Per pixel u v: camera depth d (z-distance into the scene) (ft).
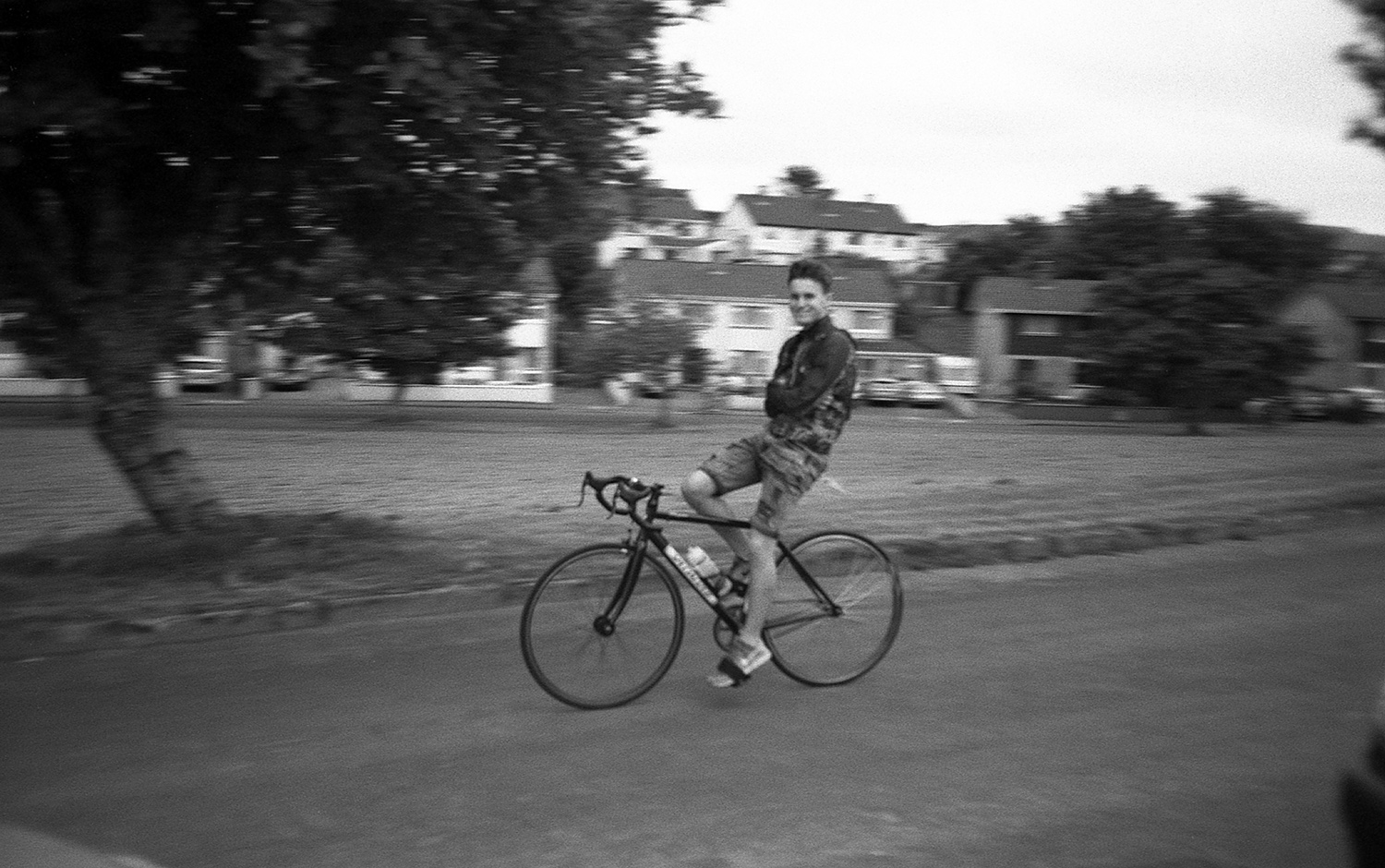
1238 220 257.34
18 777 15.69
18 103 23.97
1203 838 14.02
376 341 136.15
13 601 24.27
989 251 338.54
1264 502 44.45
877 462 79.56
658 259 286.46
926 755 16.76
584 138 30.22
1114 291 190.49
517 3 25.90
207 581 26.07
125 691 19.62
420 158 29.27
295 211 31.86
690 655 22.03
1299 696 19.81
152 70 26.58
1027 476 63.26
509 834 13.97
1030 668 21.49
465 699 19.26
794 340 19.20
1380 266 310.04
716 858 13.39
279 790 15.24
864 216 372.79
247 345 131.85
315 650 22.27
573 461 83.76
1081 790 15.49
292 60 22.95
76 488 58.18
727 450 19.43
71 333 29.12
